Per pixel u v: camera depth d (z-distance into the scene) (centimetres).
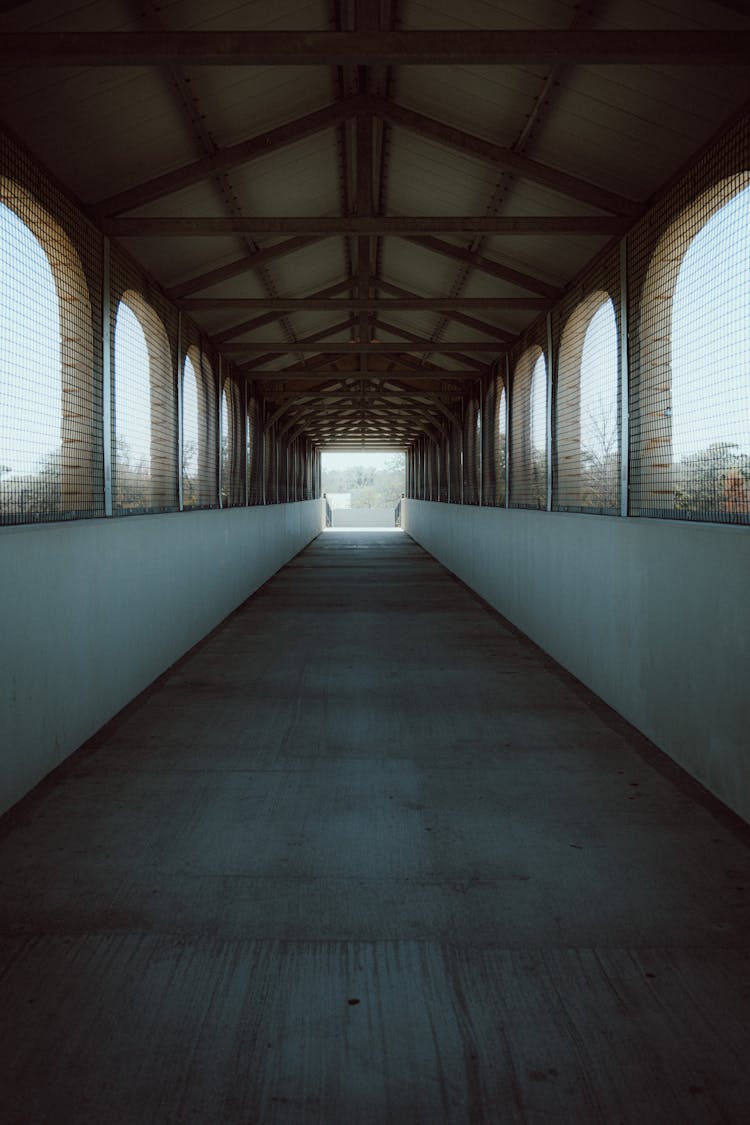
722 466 403
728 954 225
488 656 654
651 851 291
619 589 477
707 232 437
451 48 365
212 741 426
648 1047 187
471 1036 191
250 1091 173
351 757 399
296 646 700
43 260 471
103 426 559
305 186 689
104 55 364
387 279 976
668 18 400
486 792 351
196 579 723
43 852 291
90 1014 199
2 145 424
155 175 559
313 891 261
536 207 643
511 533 844
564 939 232
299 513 2002
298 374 1306
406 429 2331
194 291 761
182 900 255
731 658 328
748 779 314
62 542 396
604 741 426
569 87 467
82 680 424
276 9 446
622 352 565
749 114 395
